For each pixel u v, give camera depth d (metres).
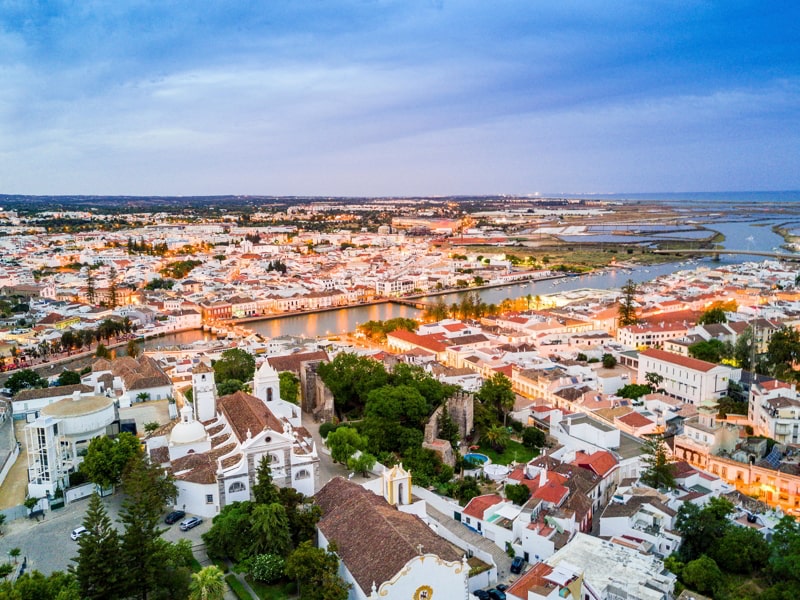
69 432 156.50
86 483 153.75
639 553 129.62
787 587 122.25
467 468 187.75
